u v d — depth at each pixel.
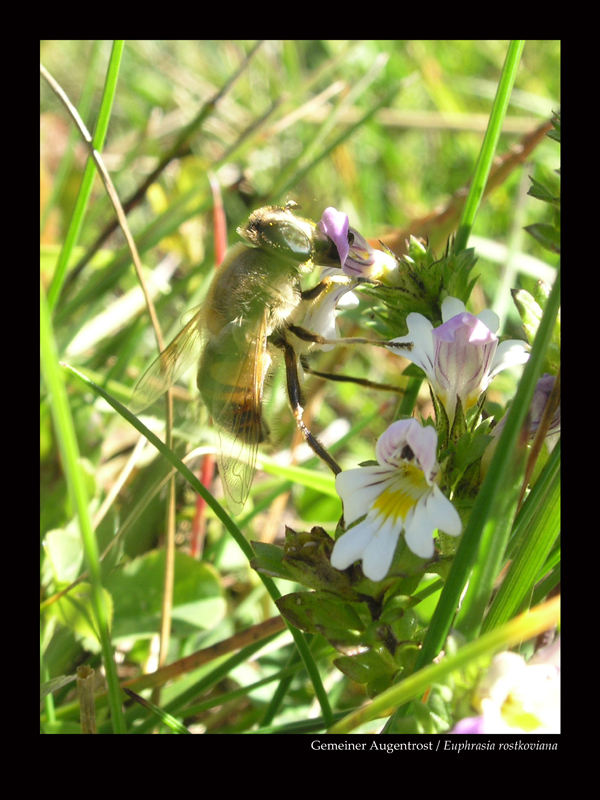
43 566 0.06
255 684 0.05
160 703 0.05
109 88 0.06
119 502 0.07
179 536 0.07
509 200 0.09
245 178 0.08
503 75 0.05
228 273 0.06
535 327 0.05
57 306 0.07
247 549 0.05
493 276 0.08
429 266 0.05
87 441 0.07
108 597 0.05
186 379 0.08
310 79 0.08
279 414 0.07
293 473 0.06
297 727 0.05
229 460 0.06
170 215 0.08
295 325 0.06
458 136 0.10
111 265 0.07
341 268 0.05
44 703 0.05
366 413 0.08
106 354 0.07
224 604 0.06
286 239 0.05
